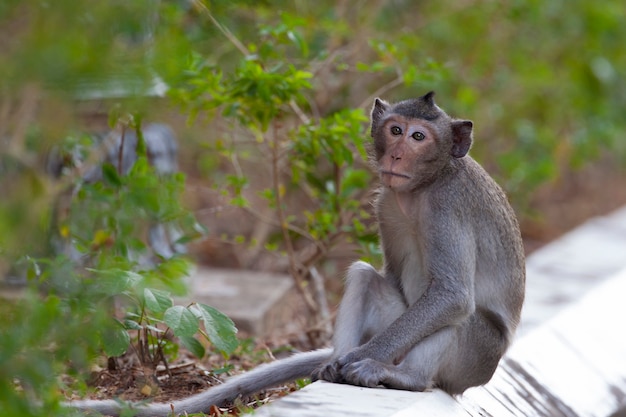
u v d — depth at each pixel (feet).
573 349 44.14
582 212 81.66
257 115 41.04
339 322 34.71
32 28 21.42
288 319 52.03
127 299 34.78
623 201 85.76
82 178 38.34
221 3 44.34
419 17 65.87
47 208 28.22
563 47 73.92
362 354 32.42
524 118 75.61
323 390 31.48
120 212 35.40
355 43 56.54
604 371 44.19
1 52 21.49
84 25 21.90
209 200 61.16
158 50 23.68
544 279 54.19
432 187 33.99
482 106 68.95
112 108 34.83
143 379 35.73
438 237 33.55
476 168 35.24
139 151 37.60
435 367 33.14
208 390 34.37
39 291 34.73
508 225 35.45
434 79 47.55
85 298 30.78
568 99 74.95
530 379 39.42
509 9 65.41
